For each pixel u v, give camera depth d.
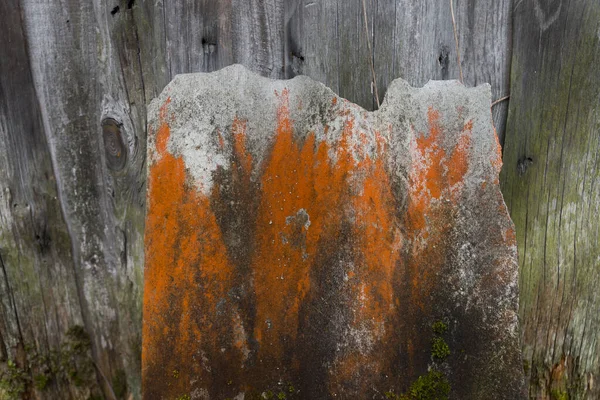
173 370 0.92
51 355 1.06
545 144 0.96
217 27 0.94
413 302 0.91
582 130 0.95
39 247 1.03
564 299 1.00
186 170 0.91
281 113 0.90
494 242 0.89
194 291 0.92
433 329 0.90
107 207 1.02
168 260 0.91
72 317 1.06
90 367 1.07
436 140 0.89
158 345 0.92
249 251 0.92
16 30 0.96
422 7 0.92
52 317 1.05
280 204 0.91
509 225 0.88
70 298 1.05
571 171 0.96
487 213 0.89
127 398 1.08
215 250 0.91
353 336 0.91
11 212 1.01
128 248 1.03
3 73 0.97
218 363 0.92
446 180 0.89
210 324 0.92
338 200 0.90
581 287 1.00
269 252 0.92
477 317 0.90
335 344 0.92
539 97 0.94
